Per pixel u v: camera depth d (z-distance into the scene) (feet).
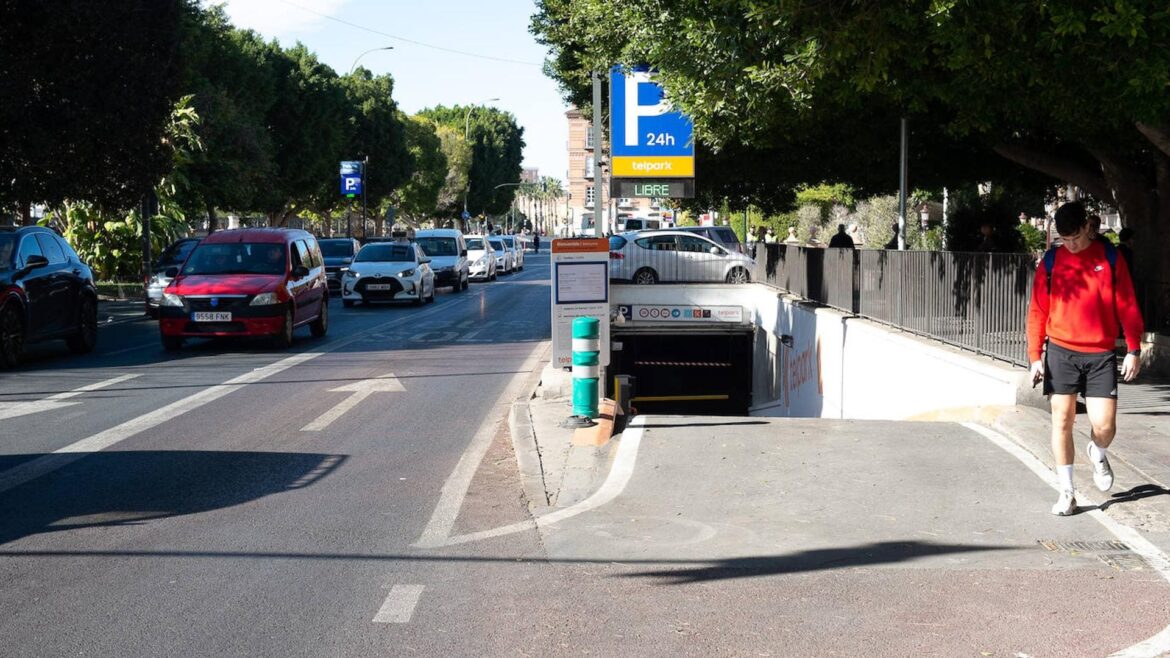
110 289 115.75
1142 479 25.54
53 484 27.45
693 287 90.22
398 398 43.01
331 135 220.84
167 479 28.09
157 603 18.28
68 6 78.89
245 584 19.35
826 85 41.11
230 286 60.59
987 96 40.32
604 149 107.55
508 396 43.65
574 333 34.04
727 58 39.68
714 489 25.86
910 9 34.45
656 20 44.60
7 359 51.42
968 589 18.85
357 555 21.21
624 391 37.06
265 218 232.12
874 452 28.81
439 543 22.08
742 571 20.03
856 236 137.59
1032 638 16.56
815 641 16.52
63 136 83.87
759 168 75.92
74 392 43.88
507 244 193.47
